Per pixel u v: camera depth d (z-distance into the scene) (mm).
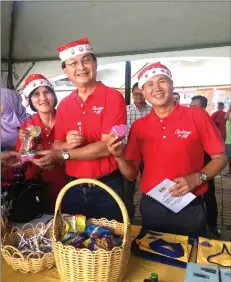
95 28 3279
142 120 1520
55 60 3873
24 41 3447
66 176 1738
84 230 988
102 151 1403
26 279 914
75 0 2834
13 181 1445
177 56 3729
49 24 3188
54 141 1650
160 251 1021
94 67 1471
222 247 1026
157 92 1396
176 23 3188
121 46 3695
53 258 961
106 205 1484
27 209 1330
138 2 2871
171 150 1418
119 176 1520
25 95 1893
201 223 1438
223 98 5379
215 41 3492
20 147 1572
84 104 1478
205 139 1434
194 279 818
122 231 1029
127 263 904
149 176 1479
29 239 1033
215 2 2840
